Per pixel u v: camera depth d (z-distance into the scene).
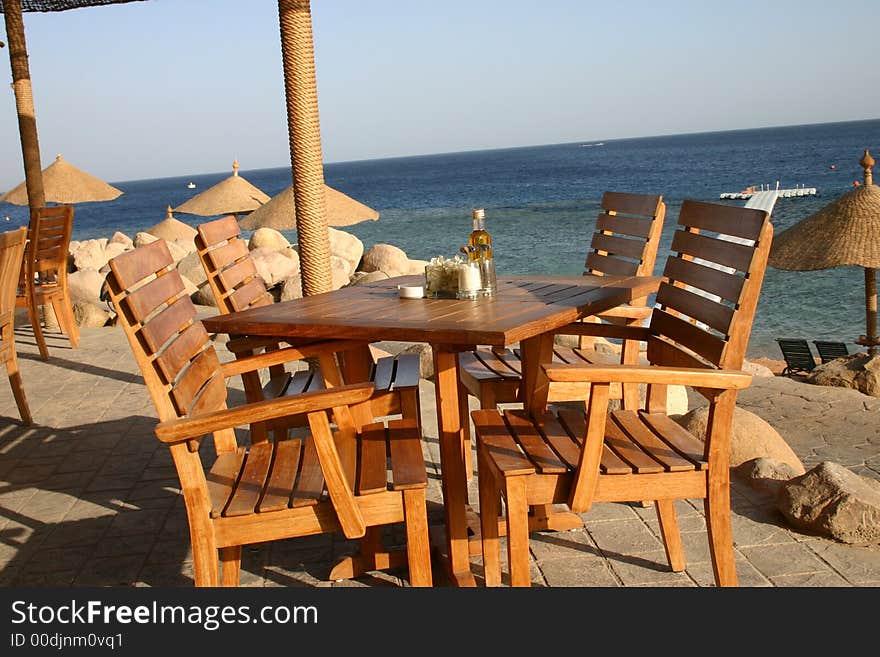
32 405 5.58
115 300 2.30
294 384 3.61
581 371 2.27
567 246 35.09
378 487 2.42
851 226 10.36
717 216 2.83
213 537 2.34
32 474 4.27
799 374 13.77
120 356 7.01
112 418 5.20
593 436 2.34
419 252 36.59
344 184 122.44
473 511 3.42
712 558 2.55
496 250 34.78
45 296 7.09
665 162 116.62
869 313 12.11
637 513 3.45
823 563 2.97
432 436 4.53
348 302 3.32
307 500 2.34
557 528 3.29
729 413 2.44
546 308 2.85
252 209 9.63
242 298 3.73
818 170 80.75
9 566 3.23
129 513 3.71
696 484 2.48
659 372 2.29
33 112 8.23
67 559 3.28
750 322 2.55
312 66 5.27
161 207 100.50
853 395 6.23
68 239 7.31
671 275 3.10
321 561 3.17
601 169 111.94
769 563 2.98
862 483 3.29
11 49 8.04
